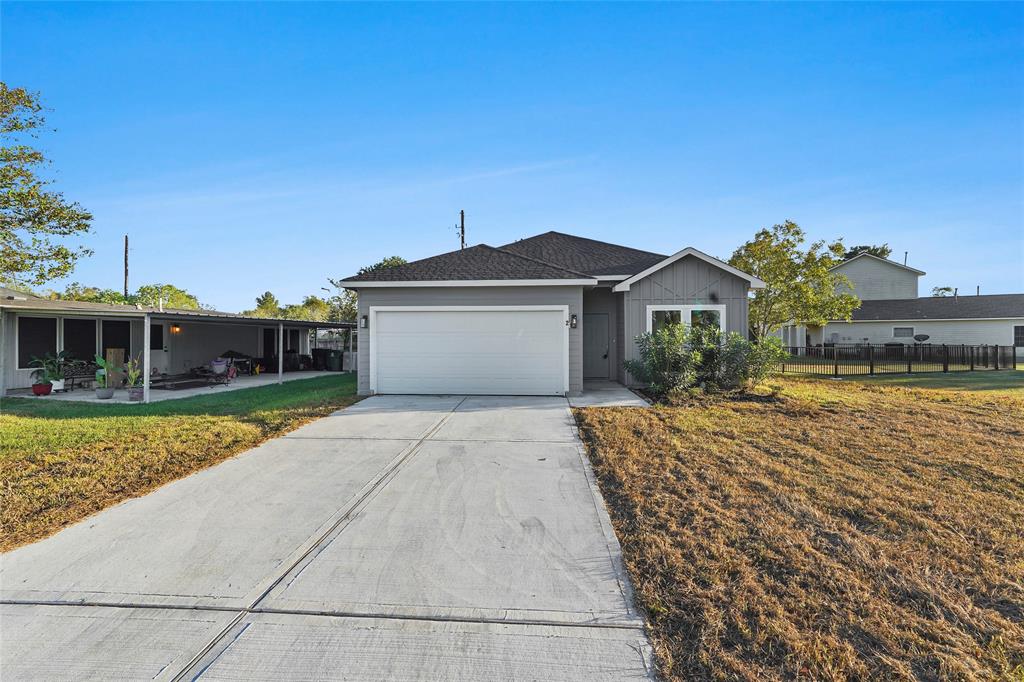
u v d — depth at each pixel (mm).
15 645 2627
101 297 34156
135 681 2348
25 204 16438
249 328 21062
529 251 16156
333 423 8078
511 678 2367
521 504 4629
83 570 3428
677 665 2441
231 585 3221
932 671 2354
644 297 12406
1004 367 20203
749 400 9992
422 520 4266
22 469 5570
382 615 2887
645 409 9070
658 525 4094
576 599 3041
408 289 11328
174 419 8258
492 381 11242
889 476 5297
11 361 12531
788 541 3713
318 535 3973
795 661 2426
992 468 5559
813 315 20500
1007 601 2965
